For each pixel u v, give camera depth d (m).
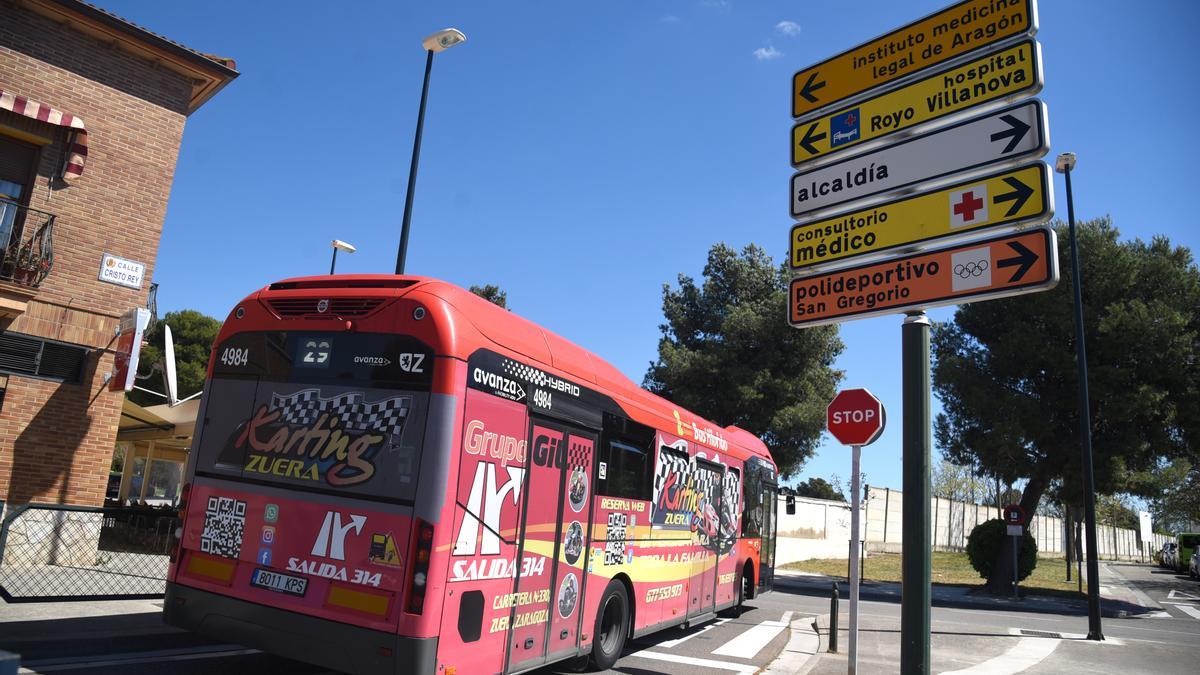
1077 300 15.91
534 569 6.16
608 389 7.66
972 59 5.56
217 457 5.92
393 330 5.48
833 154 6.31
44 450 10.95
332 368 5.62
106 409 11.55
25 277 10.85
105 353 11.64
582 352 7.57
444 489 5.05
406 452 5.18
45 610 7.79
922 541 5.08
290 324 5.89
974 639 12.66
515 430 5.92
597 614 7.38
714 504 10.98
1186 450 22.89
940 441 26.00
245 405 5.91
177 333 38.81
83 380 11.42
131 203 12.12
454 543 5.12
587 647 7.16
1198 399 21.56
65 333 11.25
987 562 24.47
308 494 5.43
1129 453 21.83
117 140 12.03
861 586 25.02
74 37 11.67
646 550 8.53
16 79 11.02
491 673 5.56
